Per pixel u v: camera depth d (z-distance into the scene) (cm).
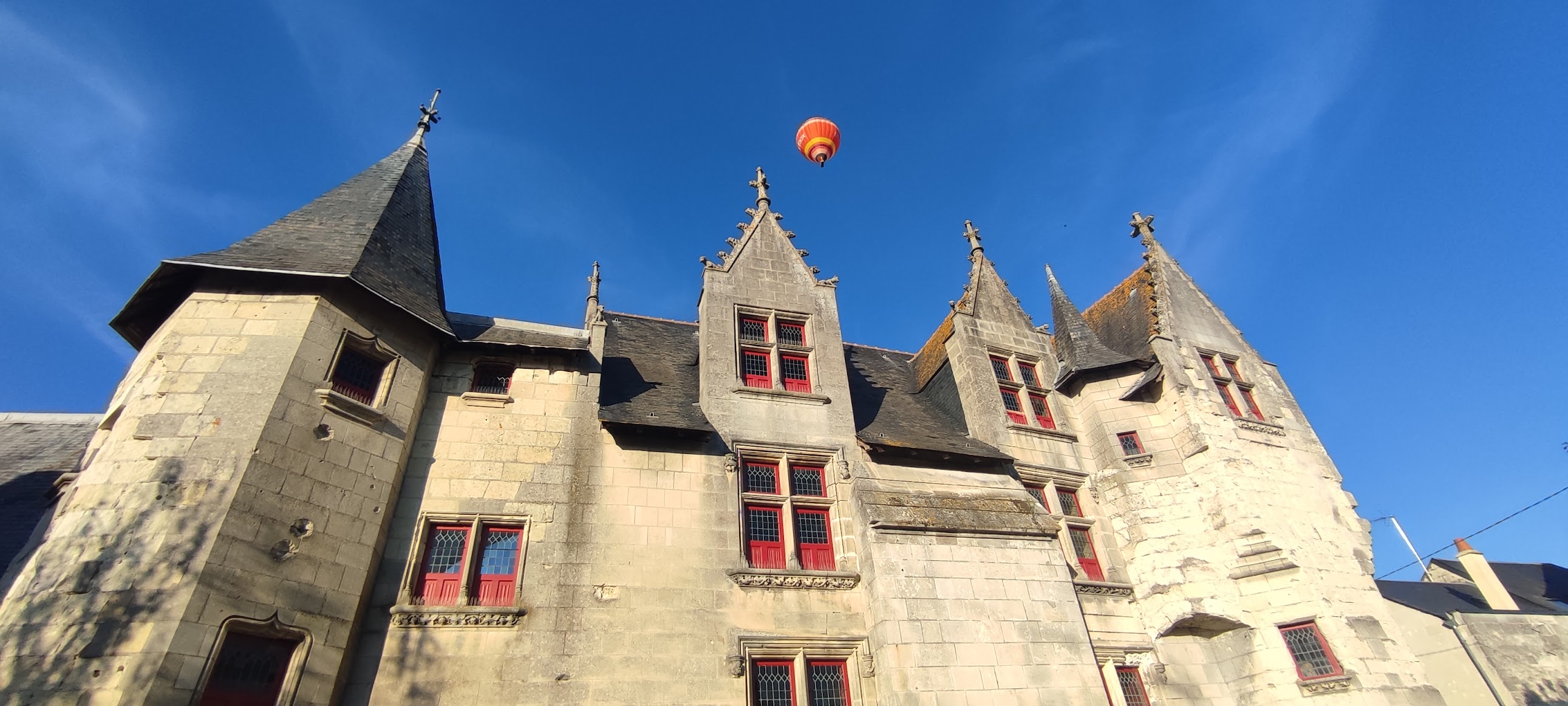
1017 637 1198
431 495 1179
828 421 1478
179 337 1083
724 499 1305
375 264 1289
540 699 1030
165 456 964
